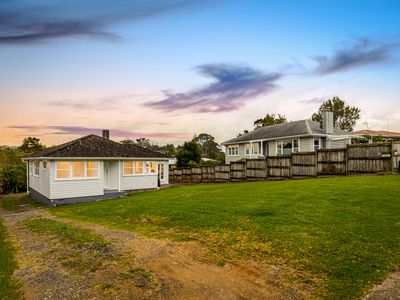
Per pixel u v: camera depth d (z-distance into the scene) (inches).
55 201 767.7
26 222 518.9
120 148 971.9
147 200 614.5
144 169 987.3
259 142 1412.4
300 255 235.0
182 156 1740.9
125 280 219.8
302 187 530.0
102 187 838.5
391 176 557.9
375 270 201.5
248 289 192.9
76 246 321.1
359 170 662.5
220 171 1139.9
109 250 292.7
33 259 294.4
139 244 303.4
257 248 259.3
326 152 735.7
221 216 377.4
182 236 317.7
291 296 179.5
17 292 215.6
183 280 213.2
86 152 837.8
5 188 1214.9
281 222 319.9
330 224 297.0
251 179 980.6
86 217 511.8
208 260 246.4
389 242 242.5
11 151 1775.3
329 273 203.3
